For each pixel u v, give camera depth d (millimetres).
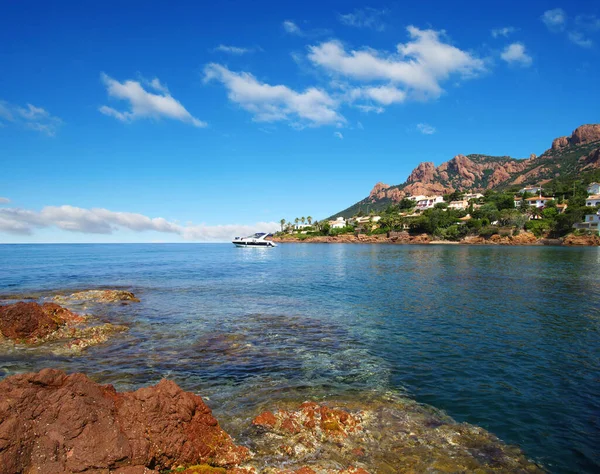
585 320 20844
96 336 17078
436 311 23516
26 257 93375
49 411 6418
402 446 8328
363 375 12672
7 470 5461
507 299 27719
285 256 100312
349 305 25766
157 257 98438
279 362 13969
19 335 16484
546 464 7777
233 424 9109
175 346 15953
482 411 10078
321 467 7453
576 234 133250
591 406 10406
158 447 6926
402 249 123562
